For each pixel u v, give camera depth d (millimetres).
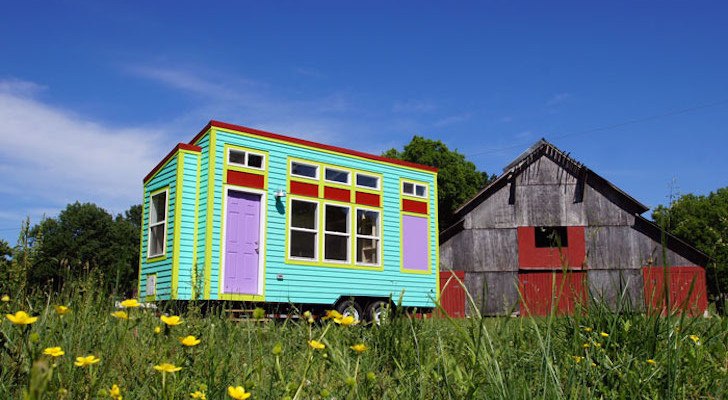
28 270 4523
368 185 14805
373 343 3836
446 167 45219
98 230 53031
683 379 2904
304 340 3787
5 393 2324
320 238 13547
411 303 15078
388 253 14867
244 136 12578
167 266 11852
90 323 3205
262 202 12641
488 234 27156
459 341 3438
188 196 12055
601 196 26406
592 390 2721
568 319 3830
